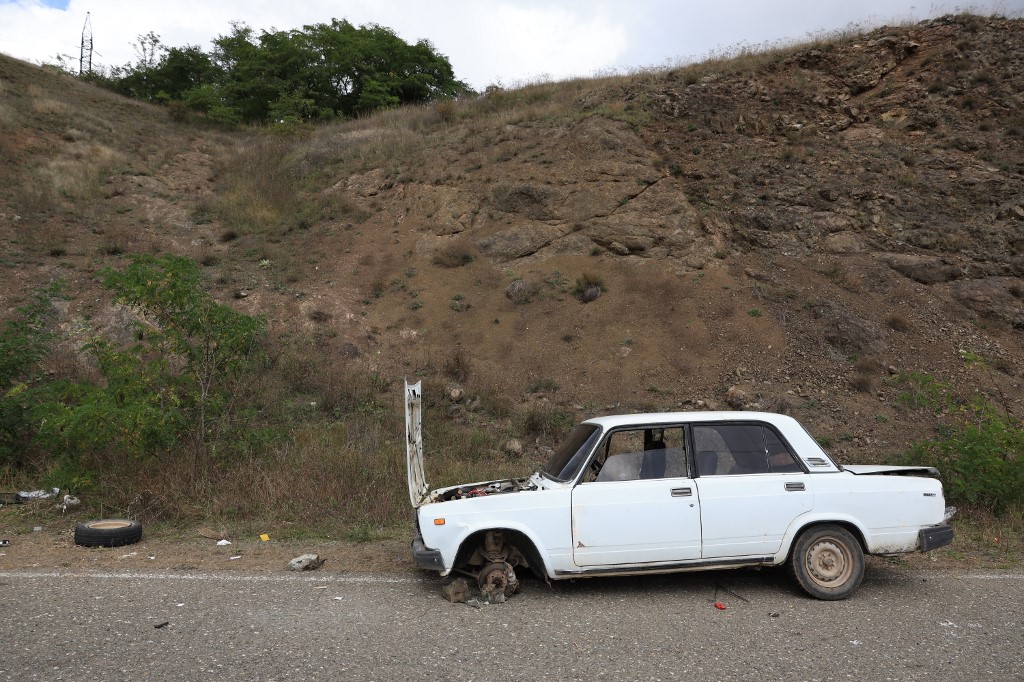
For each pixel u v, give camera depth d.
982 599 5.42
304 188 21.47
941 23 22.47
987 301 14.10
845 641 4.48
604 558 5.33
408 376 12.90
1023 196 16.28
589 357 13.29
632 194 16.95
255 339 9.62
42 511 7.91
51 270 15.30
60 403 8.49
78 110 28.06
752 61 23.08
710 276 14.88
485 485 6.35
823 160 18.14
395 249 17.30
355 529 7.43
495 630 4.68
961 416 11.16
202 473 8.27
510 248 16.52
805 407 11.54
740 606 5.24
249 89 36.66
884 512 5.52
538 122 21.34
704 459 5.56
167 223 19.11
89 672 3.89
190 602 5.20
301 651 4.25
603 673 3.93
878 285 14.58
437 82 38.41
